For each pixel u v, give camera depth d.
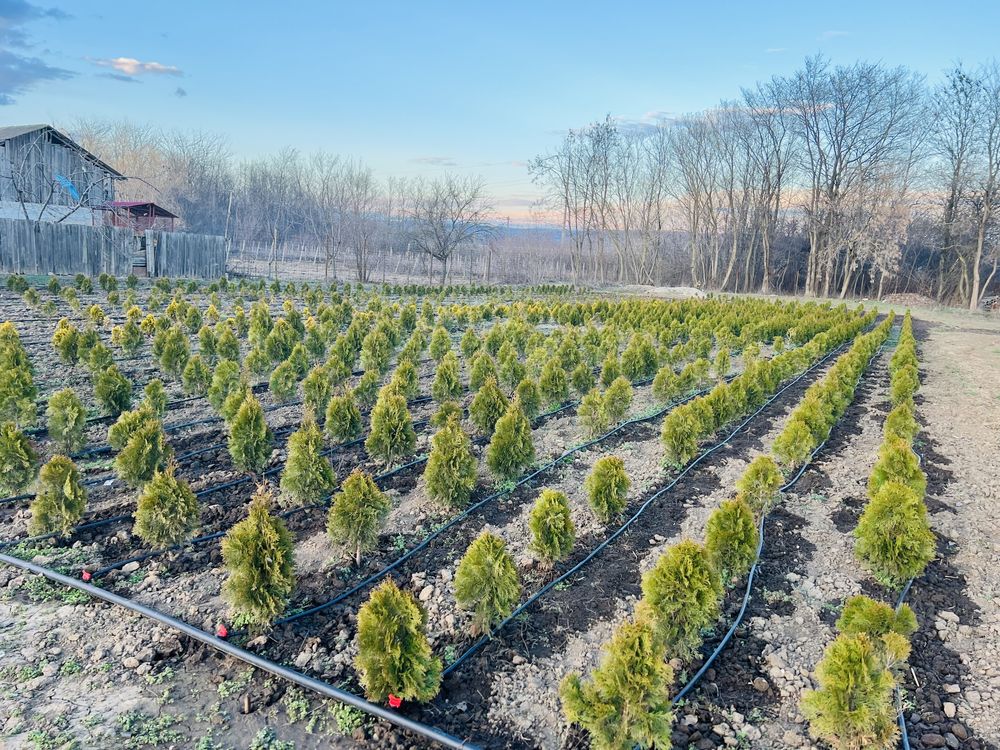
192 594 5.78
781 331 23.91
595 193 62.62
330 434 9.81
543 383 12.09
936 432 11.94
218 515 7.26
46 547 6.34
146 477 7.44
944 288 54.03
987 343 25.36
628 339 21.36
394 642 4.41
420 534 7.03
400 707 4.52
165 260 33.06
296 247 70.06
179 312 18.62
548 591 6.09
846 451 10.66
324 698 4.62
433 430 10.72
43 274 27.88
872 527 6.33
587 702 4.04
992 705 4.75
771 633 5.58
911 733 4.48
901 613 4.69
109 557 6.29
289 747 4.19
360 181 55.75
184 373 11.55
